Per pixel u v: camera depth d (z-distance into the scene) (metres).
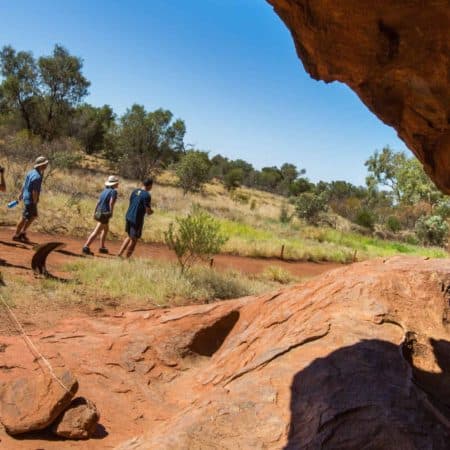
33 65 39.91
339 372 3.34
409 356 3.87
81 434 3.51
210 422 3.07
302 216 32.41
